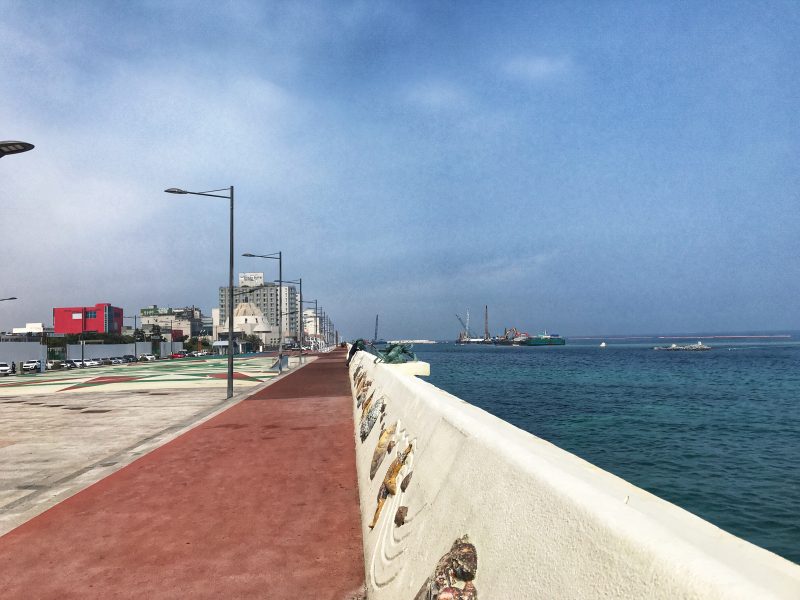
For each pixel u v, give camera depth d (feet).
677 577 3.62
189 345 419.13
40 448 34.32
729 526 34.19
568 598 4.78
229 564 15.10
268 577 14.15
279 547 16.24
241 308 636.07
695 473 49.26
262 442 33.71
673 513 5.18
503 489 7.20
